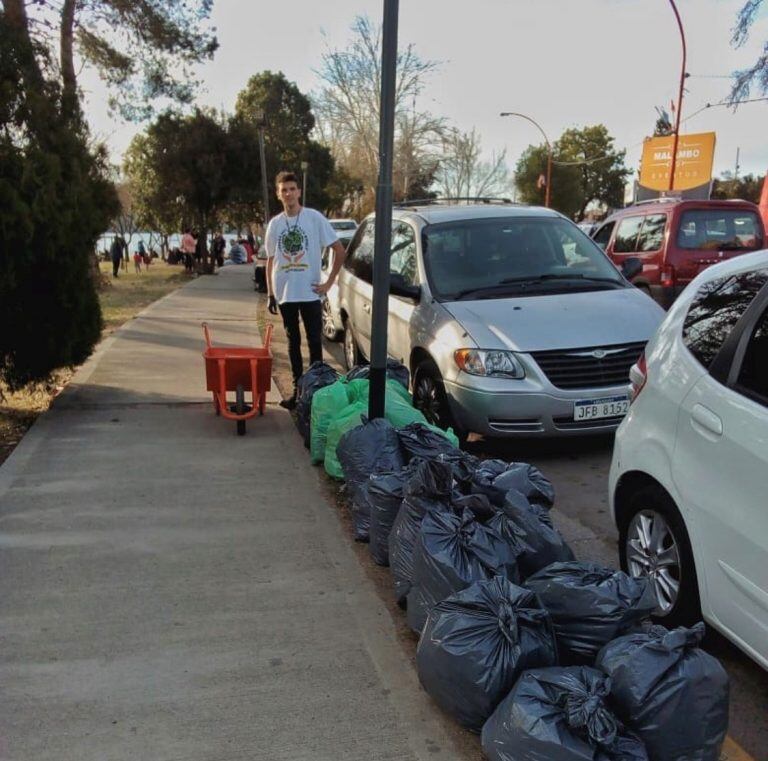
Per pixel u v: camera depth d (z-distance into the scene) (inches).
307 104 2139.5
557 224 285.7
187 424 255.3
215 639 131.6
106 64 794.8
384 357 193.8
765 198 547.8
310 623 137.3
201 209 1218.6
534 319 228.5
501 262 265.9
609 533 183.8
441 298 250.5
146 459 220.4
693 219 413.1
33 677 120.4
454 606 108.3
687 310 142.9
